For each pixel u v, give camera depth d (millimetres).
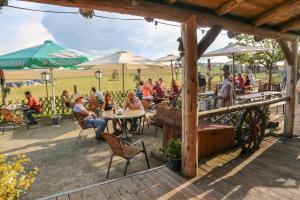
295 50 5492
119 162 4777
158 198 3195
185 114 3684
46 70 10430
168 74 33438
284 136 5750
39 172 4434
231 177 3756
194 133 3680
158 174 3898
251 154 4715
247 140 4762
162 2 3107
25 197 3520
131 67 10328
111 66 10367
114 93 11586
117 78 32906
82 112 6230
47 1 2328
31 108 8516
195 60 3512
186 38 3441
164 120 5133
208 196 3211
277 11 3723
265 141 5484
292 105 5594
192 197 3195
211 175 3830
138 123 7430
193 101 3600
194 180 3672
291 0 3500
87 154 5344
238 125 4715
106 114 6355
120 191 3406
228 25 3814
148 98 10195
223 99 5902
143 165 4562
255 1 3443
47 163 4883
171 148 4145
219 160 4441
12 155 5445
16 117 8281
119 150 3930
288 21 4637
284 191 3312
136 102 7094
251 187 3432
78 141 6383
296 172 3893
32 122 8602
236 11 3816
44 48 7539
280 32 4953
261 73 25016
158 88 10875
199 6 3459
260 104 4949
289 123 5648
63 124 8555
